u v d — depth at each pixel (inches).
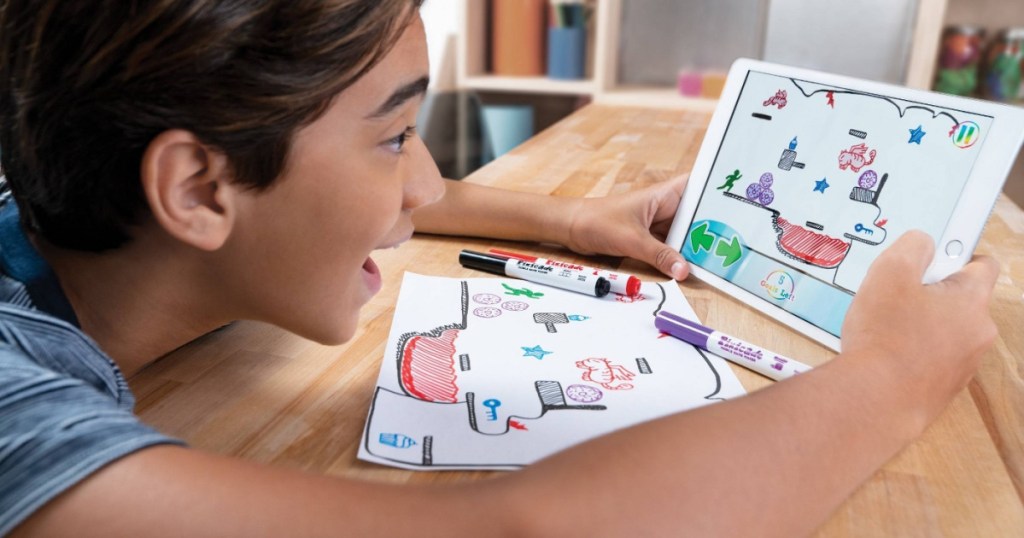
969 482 18.6
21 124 17.2
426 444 19.7
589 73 91.6
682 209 32.3
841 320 25.3
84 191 17.4
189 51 15.5
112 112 16.1
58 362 16.5
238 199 17.7
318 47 16.4
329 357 24.1
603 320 27.0
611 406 21.6
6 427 13.8
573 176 43.9
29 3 16.2
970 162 23.8
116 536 13.3
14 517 13.3
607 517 14.2
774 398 17.6
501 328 26.1
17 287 18.0
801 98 29.4
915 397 19.3
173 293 19.6
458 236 35.1
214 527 13.4
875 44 77.5
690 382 23.1
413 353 24.2
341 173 18.2
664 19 84.2
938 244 23.8
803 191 28.1
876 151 26.4
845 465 17.1
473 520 13.8
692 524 14.6
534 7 90.0
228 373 23.0
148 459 13.9
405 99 18.6
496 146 100.5
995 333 21.4
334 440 20.0
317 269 19.2
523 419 20.9
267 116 16.5
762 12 80.0
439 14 99.7
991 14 82.4
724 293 29.6
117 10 15.5
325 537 13.5
